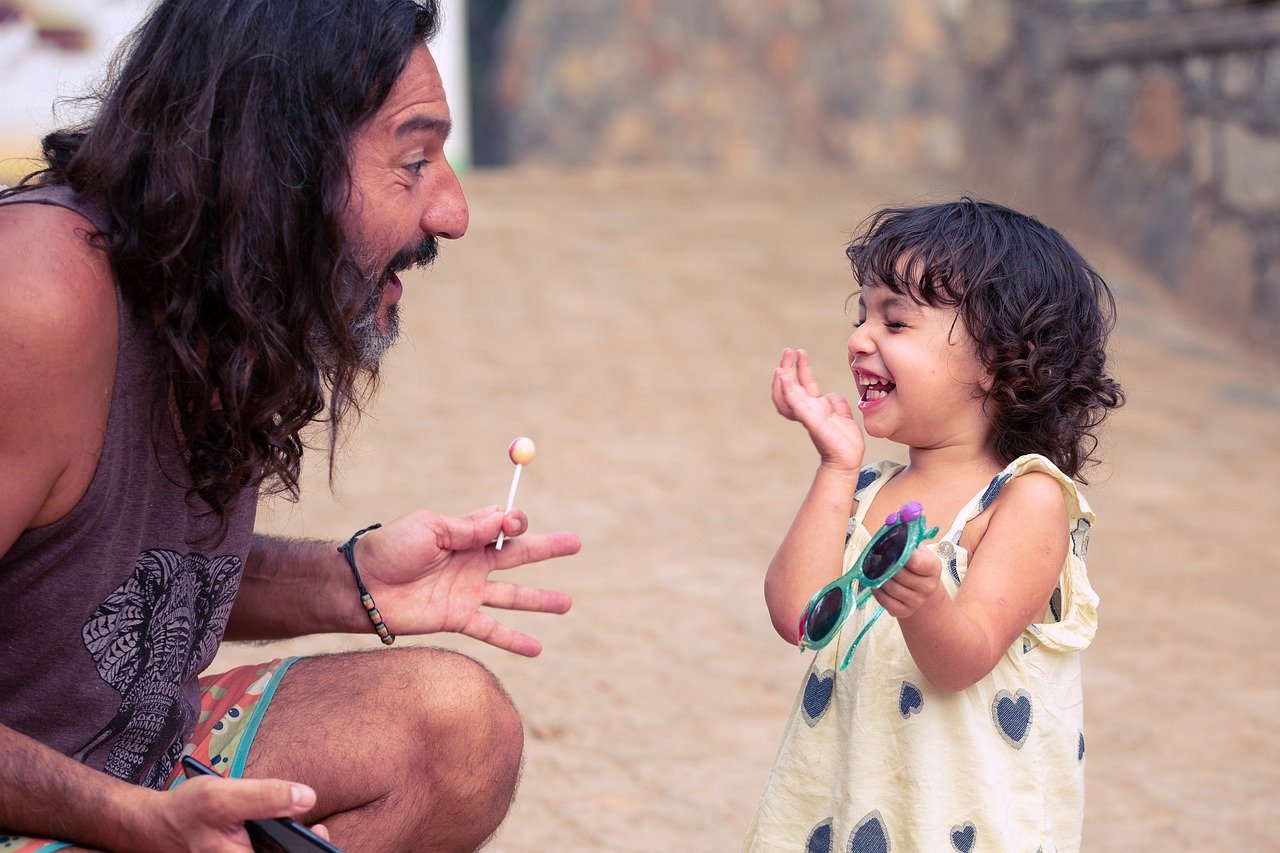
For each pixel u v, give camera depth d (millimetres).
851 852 2275
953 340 2311
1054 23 11477
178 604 2215
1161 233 10078
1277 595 5246
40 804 1934
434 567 2592
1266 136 8898
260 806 1847
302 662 2559
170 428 2129
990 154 12898
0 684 2094
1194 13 9734
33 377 1915
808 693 2400
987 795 2229
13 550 2018
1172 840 3422
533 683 4219
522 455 2645
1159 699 4305
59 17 9172
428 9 2248
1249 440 7316
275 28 2062
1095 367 2418
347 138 2117
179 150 2002
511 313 9008
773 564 2375
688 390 7637
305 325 2129
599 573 5184
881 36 21703
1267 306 8898
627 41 22688
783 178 14336
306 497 5750
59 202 2025
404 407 7113
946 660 2105
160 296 2031
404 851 2459
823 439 2354
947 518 2357
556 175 14766
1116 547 5734
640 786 3574
